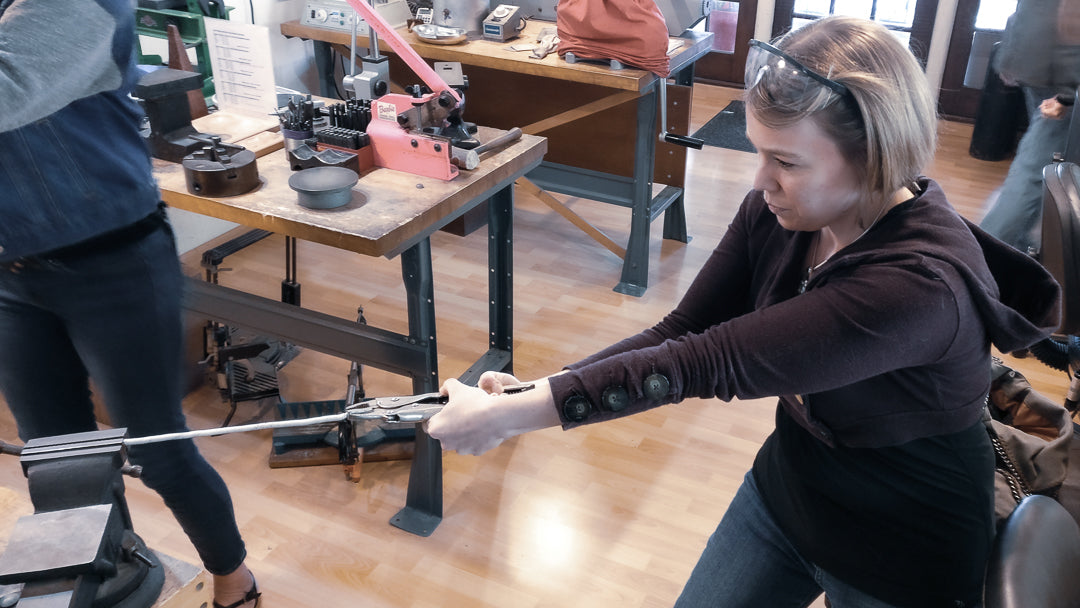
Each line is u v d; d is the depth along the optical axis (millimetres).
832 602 1242
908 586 1133
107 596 899
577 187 3516
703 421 2699
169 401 1633
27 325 1535
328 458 2488
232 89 2426
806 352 911
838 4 5328
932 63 5113
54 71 1243
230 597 1953
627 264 3393
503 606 2064
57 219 1378
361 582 2121
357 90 2258
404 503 2373
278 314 2303
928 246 924
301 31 3471
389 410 1064
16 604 727
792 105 866
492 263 2584
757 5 5441
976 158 4688
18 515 999
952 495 1075
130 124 1472
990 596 970
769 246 1202
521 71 3057
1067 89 2879
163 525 2248
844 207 948
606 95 3299
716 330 955
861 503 1122
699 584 1384
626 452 2564
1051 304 1033
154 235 1525
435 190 2033
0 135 1278
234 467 2475
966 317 921
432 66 3250
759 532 1313
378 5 3314
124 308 1506
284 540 2234
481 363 2682
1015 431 1420
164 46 3066
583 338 3102
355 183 1939
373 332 2193
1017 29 2900
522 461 2525
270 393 2699
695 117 5242
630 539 2262
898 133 863
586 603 2076
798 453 1187
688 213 4070
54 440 849
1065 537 1051
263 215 1905
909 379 991
